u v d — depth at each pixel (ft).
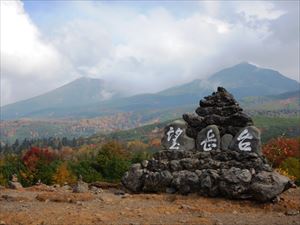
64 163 251.60
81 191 82.17
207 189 73.92
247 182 69.92
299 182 154.10
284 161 205.36
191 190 77.15
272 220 55.11
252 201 69.46
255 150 79.36
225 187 71.26
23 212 57.26
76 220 52.21
